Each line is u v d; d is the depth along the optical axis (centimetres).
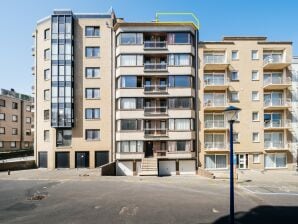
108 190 1927
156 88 3238
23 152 4750
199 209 1446
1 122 5372
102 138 3306
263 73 3425
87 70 3375
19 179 2378
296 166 3297
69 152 3297
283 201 1666
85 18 3406
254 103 3350
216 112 3372
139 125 3170
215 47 3375
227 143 3322
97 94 3359
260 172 3086
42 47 3512
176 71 3219
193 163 3225
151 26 3259
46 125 3394
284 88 3397
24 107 6059
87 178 2442
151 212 1379
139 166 3169
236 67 3372
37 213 1353
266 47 3406
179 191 1928
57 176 2552
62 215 1320
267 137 3391
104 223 1200
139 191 1906
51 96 3288
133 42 3244
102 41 3388
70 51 3325
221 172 3070
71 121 3259
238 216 1338
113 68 3366
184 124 3192
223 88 3356
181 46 3247
